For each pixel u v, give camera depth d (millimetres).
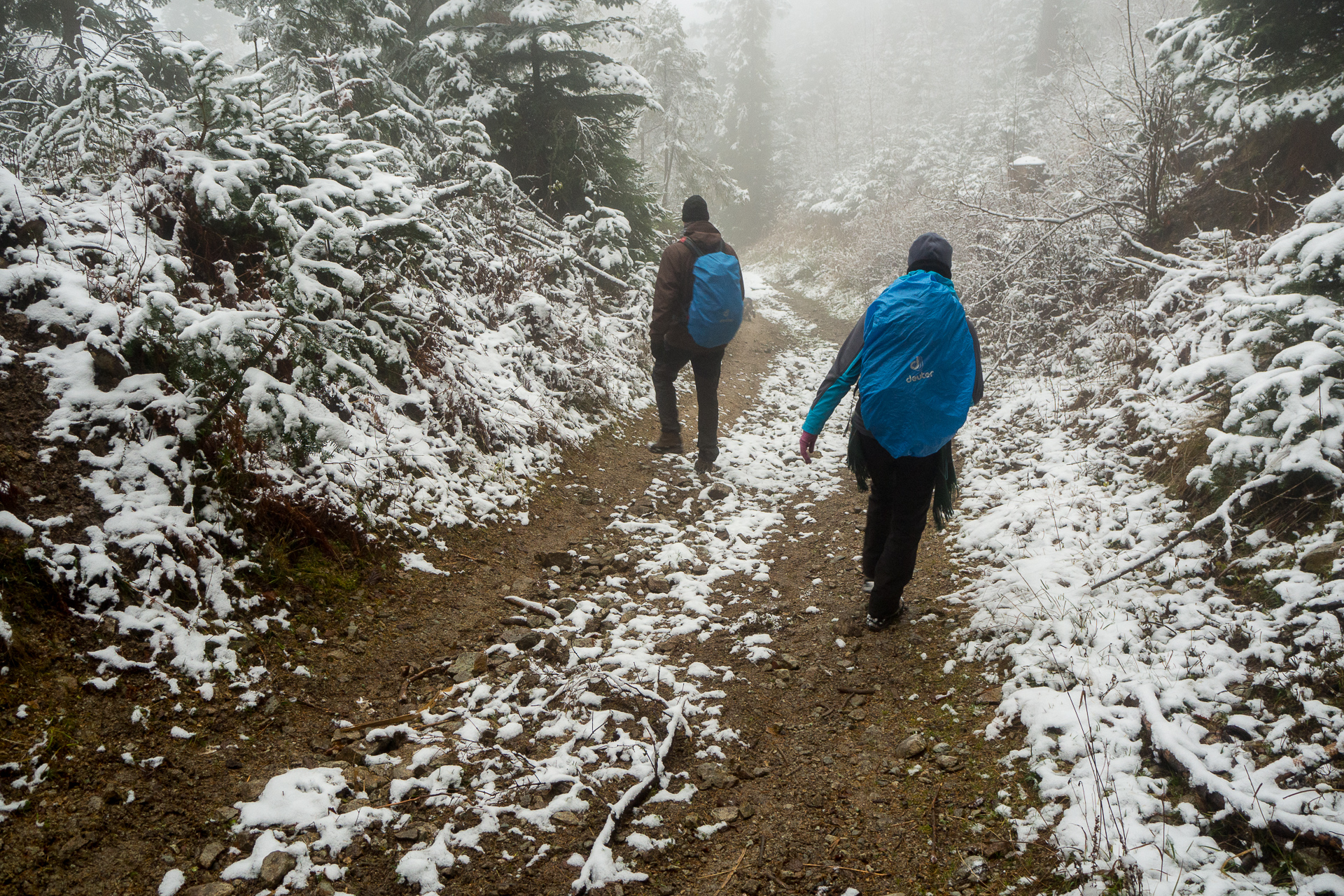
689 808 2330
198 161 3645
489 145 7645
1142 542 3545
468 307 5773
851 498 5203
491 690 2834
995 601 3367
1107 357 5953
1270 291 3838
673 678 2992
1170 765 2182
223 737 2299
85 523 2547
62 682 2160
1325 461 3064
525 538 4188
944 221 12109
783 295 18609
